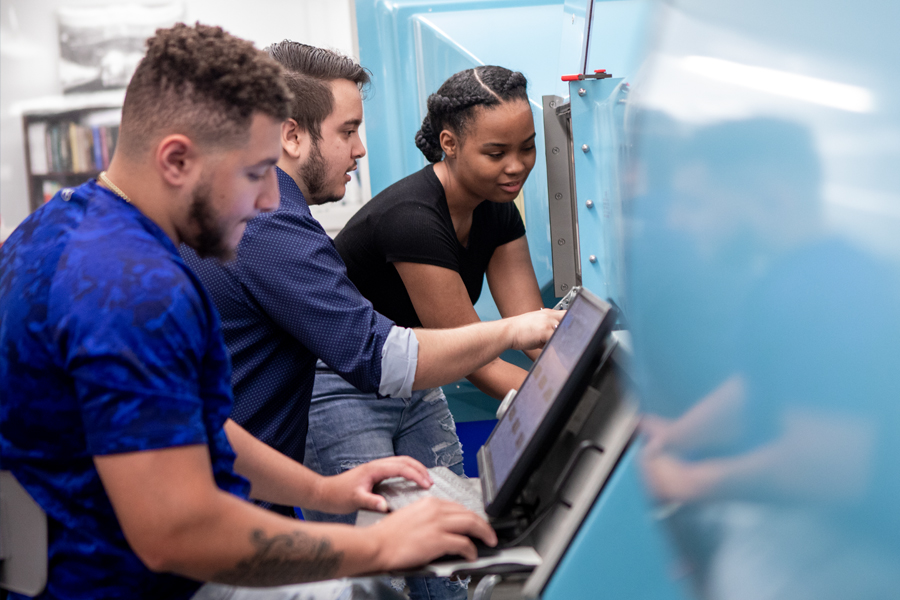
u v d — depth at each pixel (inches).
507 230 73.5
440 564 30.9
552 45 93.1
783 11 16.2
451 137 63.4
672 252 17.8
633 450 23.7
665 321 18.1
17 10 161.0
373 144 95.2
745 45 16.7
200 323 30.1
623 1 49.1
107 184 32.8
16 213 163.5
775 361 15.8
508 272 75.0
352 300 49.1
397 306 69.1
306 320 48.4
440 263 63.9
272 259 48.1
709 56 17.3
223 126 30.9
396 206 64.5
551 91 93.4
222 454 32.7
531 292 74.6
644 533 22.0
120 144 32.4
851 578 15.2
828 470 15.3
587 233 56.7
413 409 70.4
